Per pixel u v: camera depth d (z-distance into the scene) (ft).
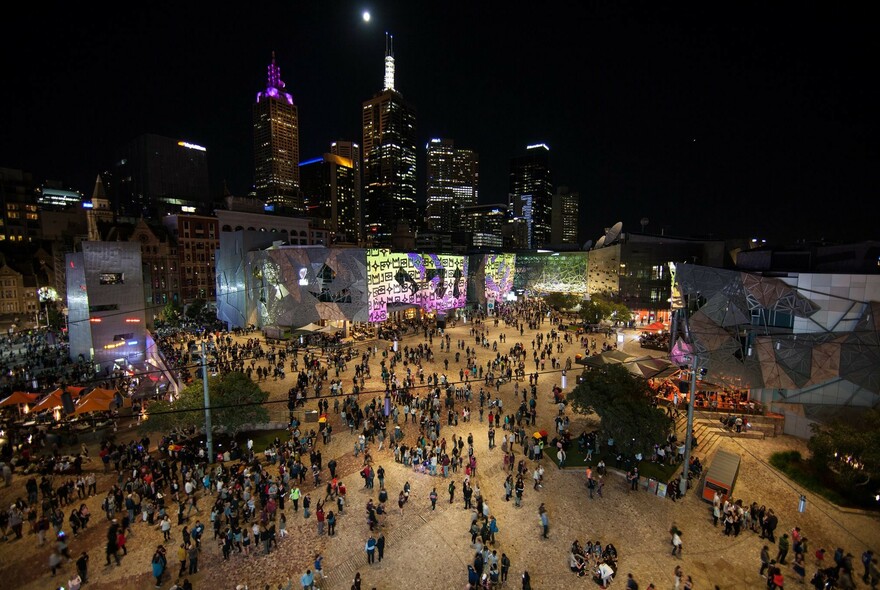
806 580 62.44
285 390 131.85
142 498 78.59
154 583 61.41
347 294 203.51
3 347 203.51
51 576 62.59
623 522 74.74
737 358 110.83
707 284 117.39
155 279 304.91
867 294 98.02
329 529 70.90
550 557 66.74
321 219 528.22
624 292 288.71
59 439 103.30
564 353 172.86
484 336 196.24
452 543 69.31
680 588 59.82
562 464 90.17
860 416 94.48
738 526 71.56
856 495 80.38
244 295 235.40
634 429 85.81
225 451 96.32
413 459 90.43
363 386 133.90
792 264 134.62
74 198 610.65
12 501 79.36
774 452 98.27
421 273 235.40
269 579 62.34
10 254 325.42
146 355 180.45
